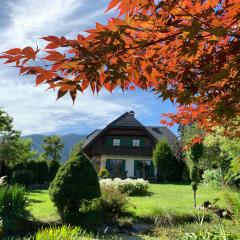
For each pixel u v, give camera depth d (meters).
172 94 3.20
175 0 2.37
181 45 2.55
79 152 13.72
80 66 2.54
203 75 3.02
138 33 2.68
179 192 23.44
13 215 11.32
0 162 30.77
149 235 10.57
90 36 2.50
